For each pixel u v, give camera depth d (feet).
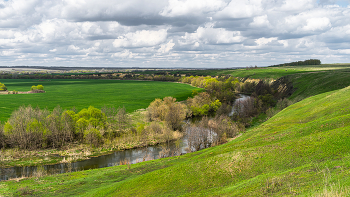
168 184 116.88
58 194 131.64
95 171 177.88
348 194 56.80
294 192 70.64
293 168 95.55
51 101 555.69
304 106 257.34
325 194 60.03
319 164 89.66
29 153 237.86
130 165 191.72
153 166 175.83
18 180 160.25
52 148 255.29
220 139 267.59
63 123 282.97
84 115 311.88
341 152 94.58
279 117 245.65
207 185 106.83
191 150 250.78
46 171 199.11
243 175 105.91
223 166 117.70
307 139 115.44
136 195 113.60
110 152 250.16
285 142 122.21
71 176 165.99
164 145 272.72
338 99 215.92
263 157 113.70
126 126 343.67
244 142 180.24
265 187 82.17
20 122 256.11
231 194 87.30
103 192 125.70
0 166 207.10
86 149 254.47
